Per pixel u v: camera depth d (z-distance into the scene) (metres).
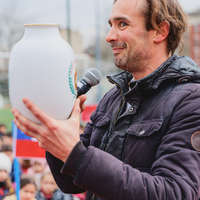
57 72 1.47
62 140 1.49
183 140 1.61
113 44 1.83
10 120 9.02
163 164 1.57
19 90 1.47
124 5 1.80
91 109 5.80
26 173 6.03
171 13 1.88
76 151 1.49
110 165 1.50
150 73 1.84
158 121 1.71
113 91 2.11
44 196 5.45
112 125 1.90
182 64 1.80
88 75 1.98
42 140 1.51
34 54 1.46
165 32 1.85
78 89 1.93
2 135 7.17
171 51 1.93
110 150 1.83
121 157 1.79
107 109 2.05
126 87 1.96
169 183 1.51
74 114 1.55
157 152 1.66
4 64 14.35
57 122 1.48
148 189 1.48
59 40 1.51
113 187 1.48
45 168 6.10
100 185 1.48
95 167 1.49
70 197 5.46
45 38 1.48
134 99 1.83
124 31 1.79
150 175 1.53
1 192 5.30
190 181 1.51
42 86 1.46
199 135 1.61
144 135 1.72
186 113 1.66
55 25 1.51
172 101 1.72
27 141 4.54
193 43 13.10
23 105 1.48
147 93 1.81
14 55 1.49
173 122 1.68
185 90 1.72
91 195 1.95
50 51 1.46
